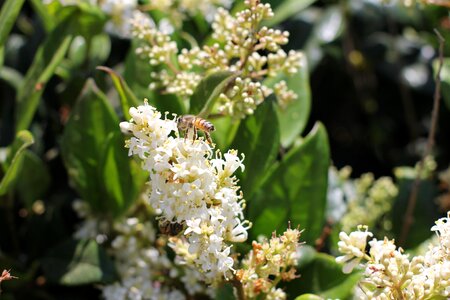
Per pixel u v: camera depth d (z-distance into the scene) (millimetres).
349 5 752
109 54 705
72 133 564
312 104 754
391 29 744
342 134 760
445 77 636
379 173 748
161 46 542
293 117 572
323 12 734
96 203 579
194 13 631
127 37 673
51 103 660
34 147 639
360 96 759
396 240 619
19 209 632
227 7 657
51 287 597
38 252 600
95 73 624
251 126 528
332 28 722
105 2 623
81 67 649
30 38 689
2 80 658
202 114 492
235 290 492
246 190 526
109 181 565
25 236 615
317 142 540
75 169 569
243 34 510
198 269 479
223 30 535
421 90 741
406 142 760
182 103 552
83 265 556
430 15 730
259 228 542
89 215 594
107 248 588
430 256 462
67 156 568
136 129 447
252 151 527
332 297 522
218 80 508
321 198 540
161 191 448
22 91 586
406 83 743
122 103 521
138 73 561
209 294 541
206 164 451
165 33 540
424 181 633
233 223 456
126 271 559
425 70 749
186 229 451
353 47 750
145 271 549
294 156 541
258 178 524
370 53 751
